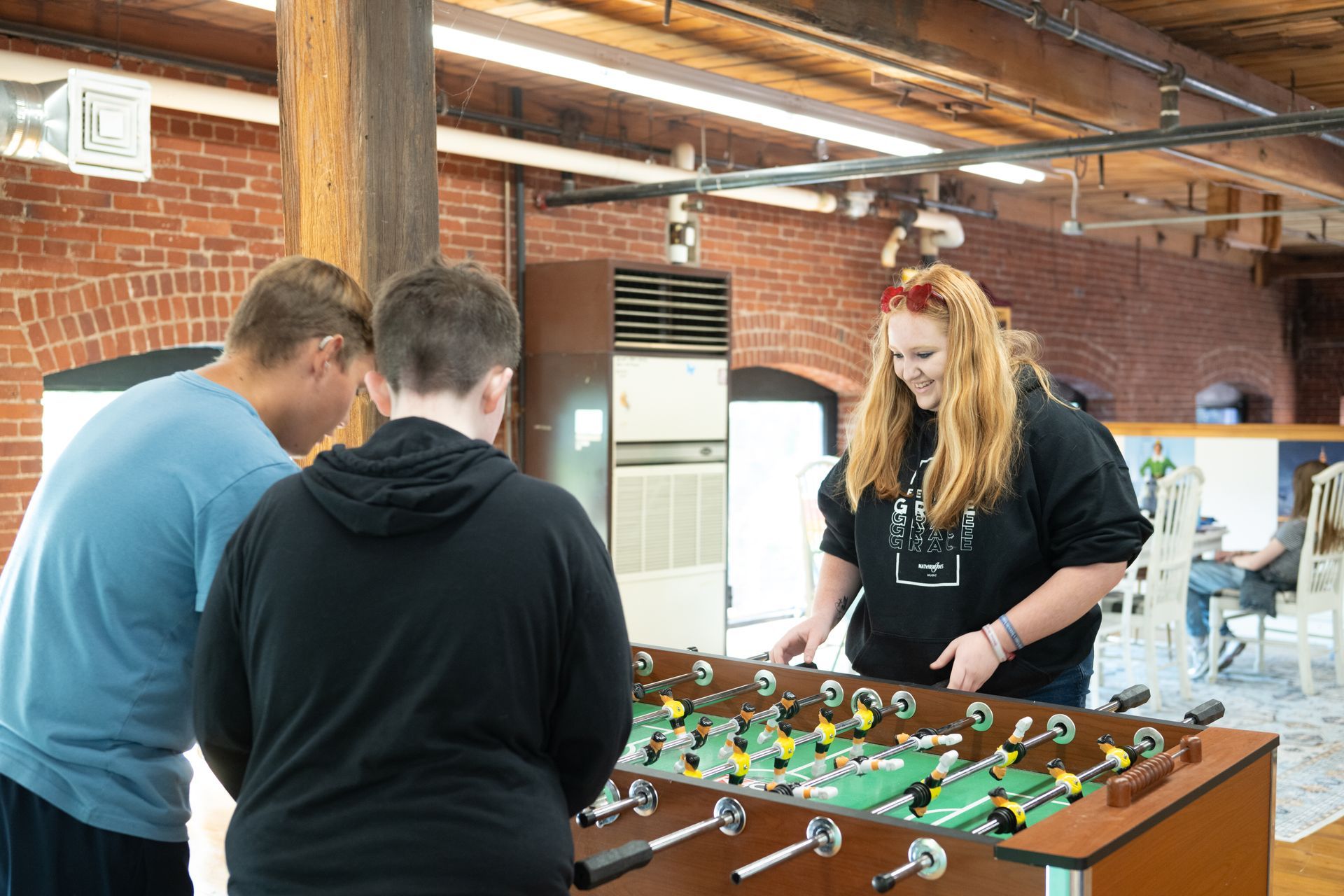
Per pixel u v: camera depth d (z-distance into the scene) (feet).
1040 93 15.81
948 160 17.26
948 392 7.48
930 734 6.88
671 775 5.54
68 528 5.27
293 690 4.23
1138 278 34.76
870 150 23.89
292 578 4.26
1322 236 30.83
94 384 17.25
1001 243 29.81
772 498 26.76
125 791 5.39
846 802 6.21
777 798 5.16
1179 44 17.26
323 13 8.22
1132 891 4.76
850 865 4.98
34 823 5.34
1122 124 17.37
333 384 5.75
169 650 5.40
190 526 5.24
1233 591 19.43
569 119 21.03
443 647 4.10
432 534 4.22
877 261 27.40
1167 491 17.28
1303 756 15.35
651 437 20.07
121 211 16.29
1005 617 7.36
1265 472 24.06
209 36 16.97
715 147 23.38
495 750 4.17
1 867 5.33
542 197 20.81
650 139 22.44
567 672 4.39
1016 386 7.70
